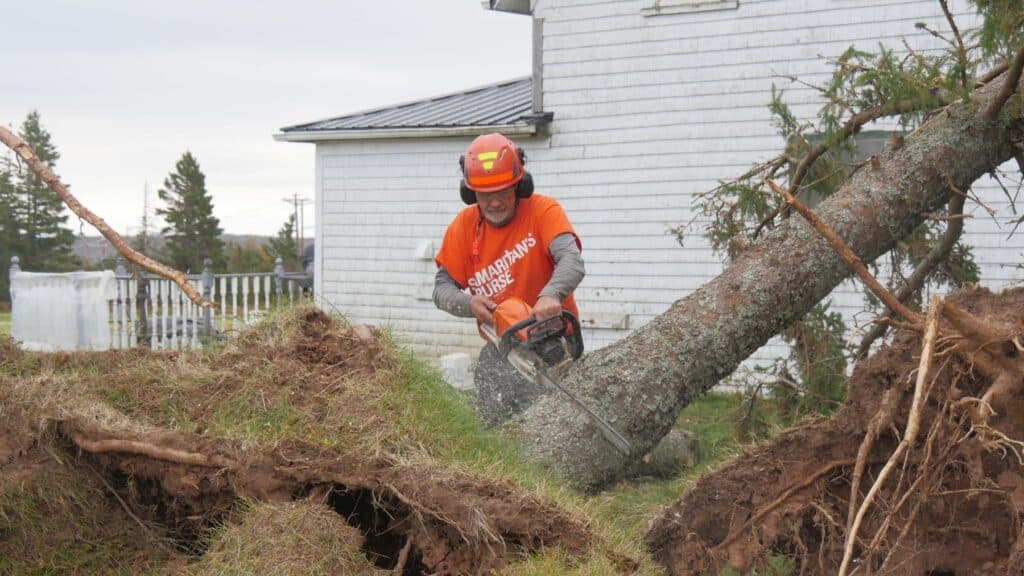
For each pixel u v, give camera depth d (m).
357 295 12.51
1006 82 4.76
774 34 9.88
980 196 9.09
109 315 11.15
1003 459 3.11
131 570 3.21
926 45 9.23
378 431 3.41
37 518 3.27
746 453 3.61
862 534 3.31
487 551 2.96
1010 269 9.05
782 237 4.84
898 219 4.93
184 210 37.72
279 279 11.92
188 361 4.07
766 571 3.48
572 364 4.30
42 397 3.48
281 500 3.12
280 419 3.51
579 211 10.95
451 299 4.29
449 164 11.79
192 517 3.22
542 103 11.05
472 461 3.42
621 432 4.27
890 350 3.43
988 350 3.05
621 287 10.77
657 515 3.76
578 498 3.41
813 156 5.80
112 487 3.43
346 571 2.90
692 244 10.39
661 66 10.43
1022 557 2.84
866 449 3.05
